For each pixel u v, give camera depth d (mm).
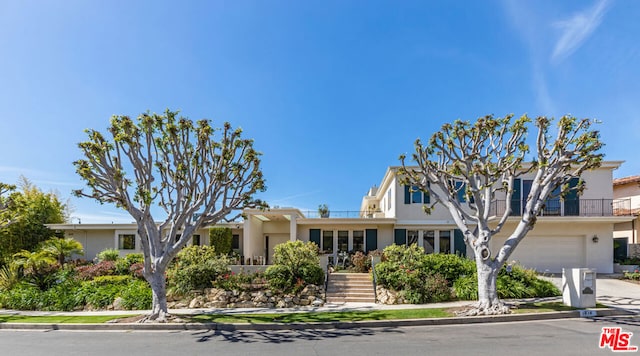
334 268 21422
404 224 23500
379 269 16734
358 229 25469
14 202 20469
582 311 12383
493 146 14141
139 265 19438
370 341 9594
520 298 15086
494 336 9844
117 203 13148
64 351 9188
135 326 12070
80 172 12227
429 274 16281
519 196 22344
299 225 25672
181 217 13102
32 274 18422
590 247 21938
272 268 16734
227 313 13953
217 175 13195
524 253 22344
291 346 9281
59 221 32156
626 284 17938
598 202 21859
